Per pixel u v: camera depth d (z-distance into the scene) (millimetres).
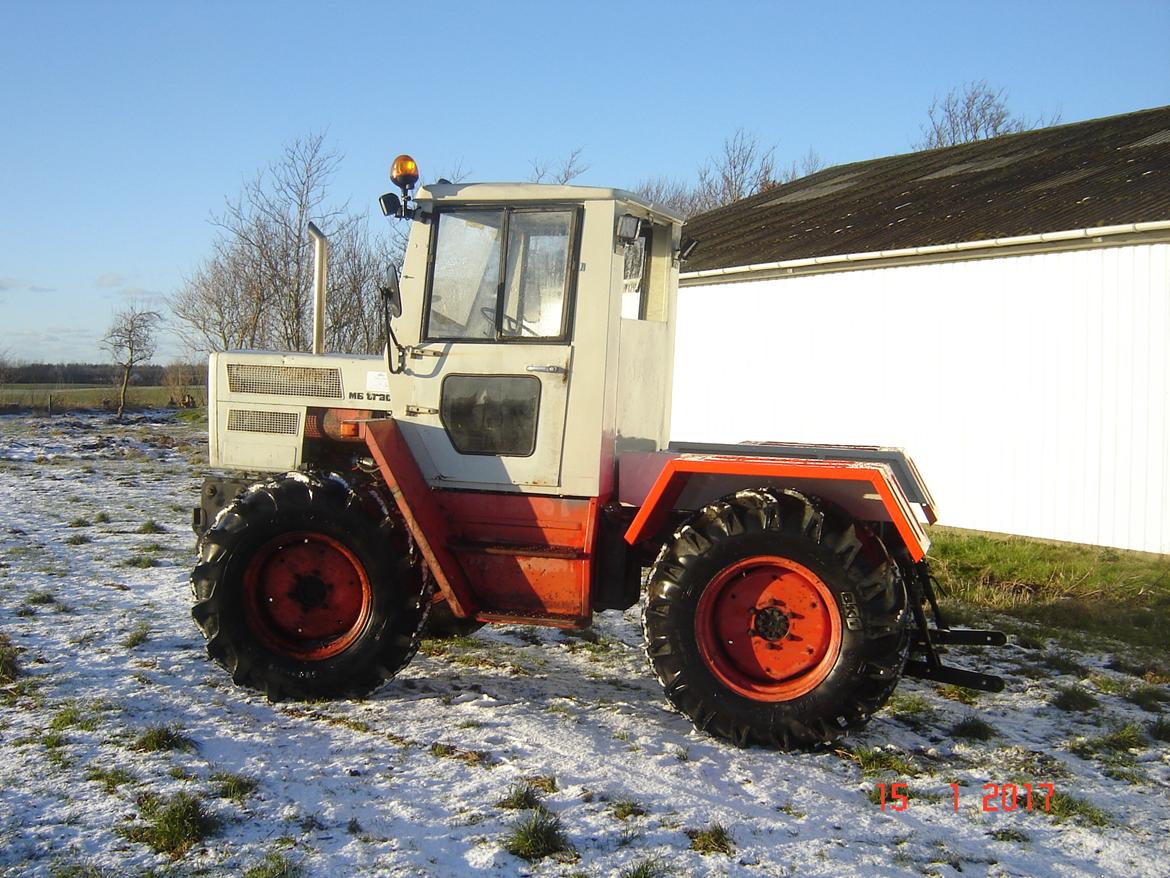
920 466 10469
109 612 5836
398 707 4406
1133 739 4289
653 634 4148
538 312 4562
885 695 3990
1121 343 8961
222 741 3881
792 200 17594
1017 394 9695
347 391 4902
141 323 24562
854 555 3965
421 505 4465
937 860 3125
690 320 12750
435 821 3223
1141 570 8055
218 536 4441
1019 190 12070
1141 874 3092
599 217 4480
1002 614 6746
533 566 4500
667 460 4496
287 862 2889
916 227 11438
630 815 3332
